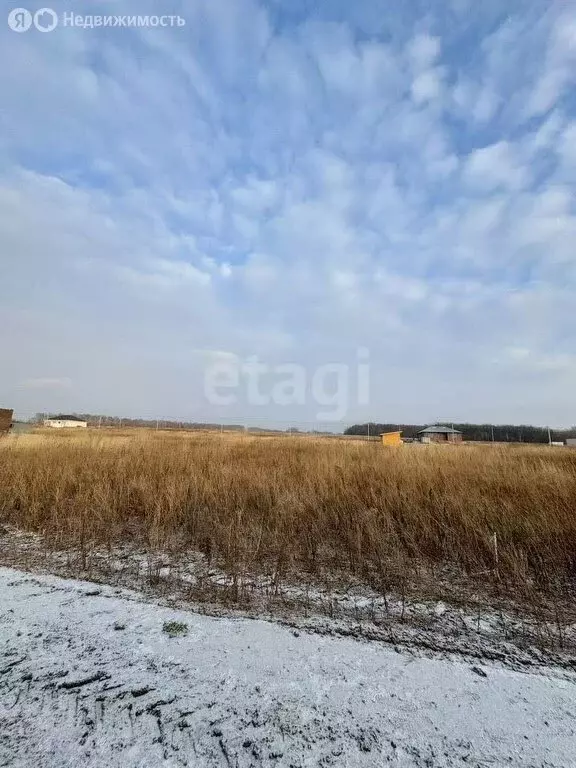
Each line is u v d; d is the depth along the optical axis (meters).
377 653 2.57
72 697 2.04
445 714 1.98
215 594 3.46
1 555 4.43
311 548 4.50
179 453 9.88
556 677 2.35
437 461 8.30
